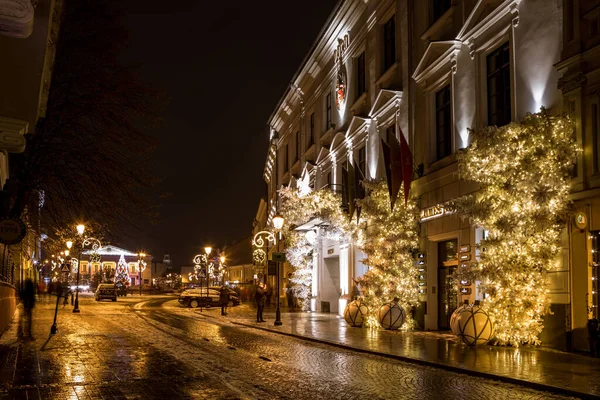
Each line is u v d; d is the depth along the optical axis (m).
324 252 33.91
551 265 14.14
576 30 13.76
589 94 13.37
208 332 21.22
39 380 10.25
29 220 18.92
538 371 10.86
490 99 17.52
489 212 14.66
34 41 7.10
